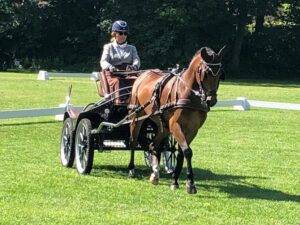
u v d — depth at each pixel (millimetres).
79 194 9828
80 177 11156
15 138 15594
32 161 12625
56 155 13414
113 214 8734
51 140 15461
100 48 52344
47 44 53656
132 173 11438
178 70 10859
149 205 9305
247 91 35031
